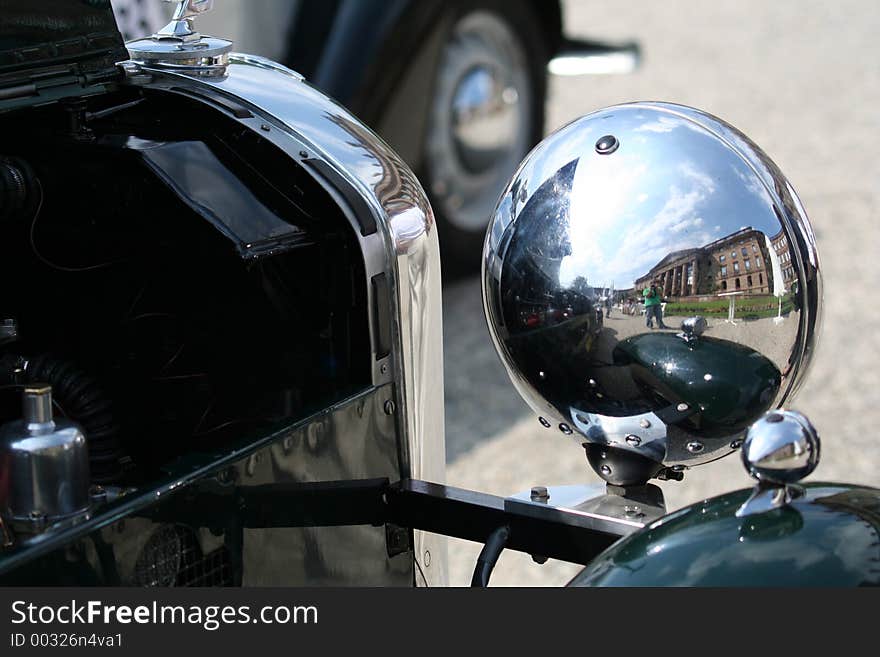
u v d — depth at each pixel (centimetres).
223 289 139
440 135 412
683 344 124
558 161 130
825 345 391
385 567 137
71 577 93
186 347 143
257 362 141
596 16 922
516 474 311
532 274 128
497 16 424
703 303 123
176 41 150
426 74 381
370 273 135
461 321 416
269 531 113
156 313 143
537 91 451
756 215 124
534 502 131
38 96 125
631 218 124
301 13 354
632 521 126
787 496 102
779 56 797
